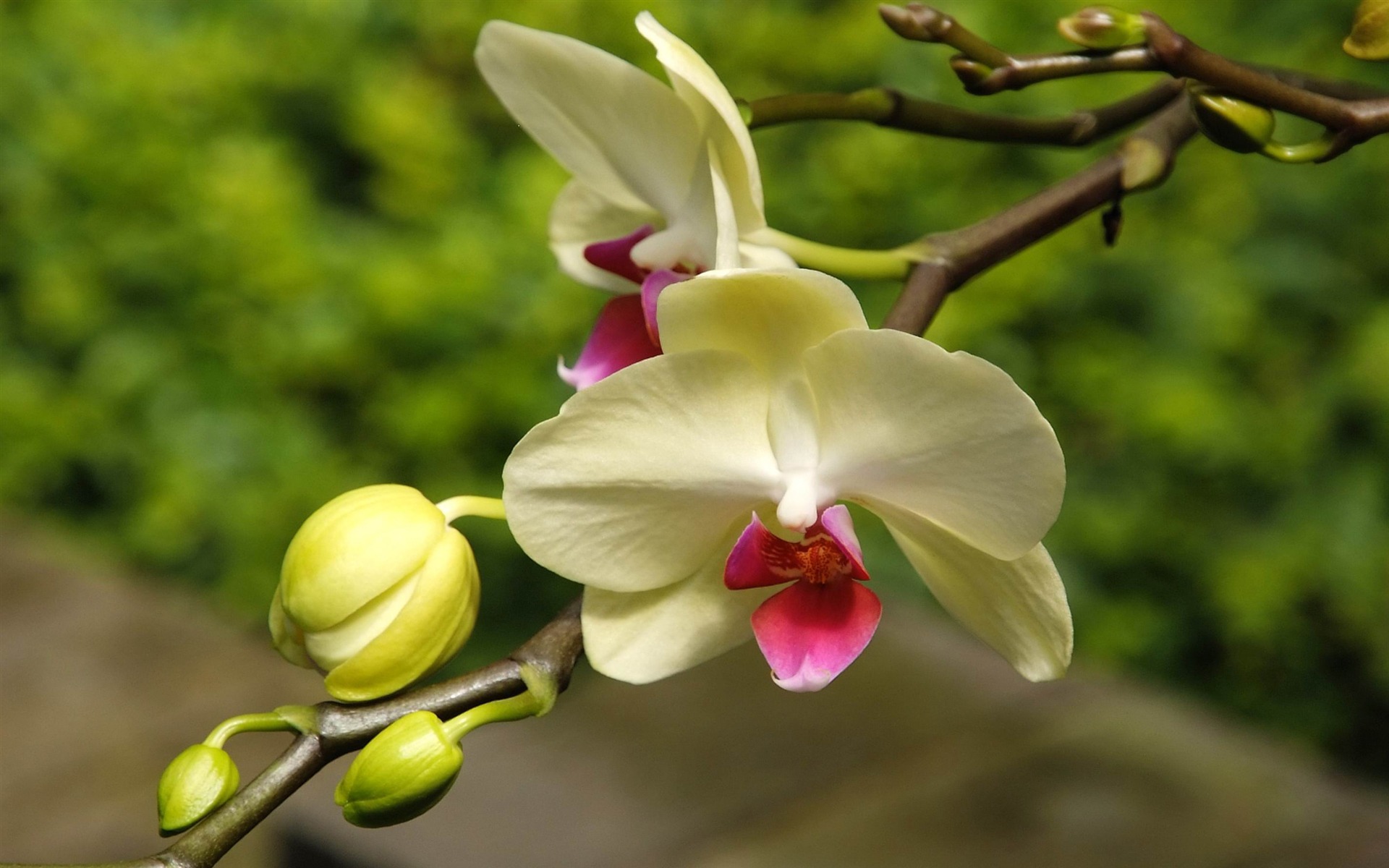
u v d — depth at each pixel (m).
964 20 1.68
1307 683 1.81
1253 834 0.97
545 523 0.62
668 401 0.62
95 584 1.40
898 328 0.62
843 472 0.62
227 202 1.80
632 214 0.69
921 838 0.97
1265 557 1.70
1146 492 1.75
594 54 0.64
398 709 0.60
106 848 1.03
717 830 0.98
